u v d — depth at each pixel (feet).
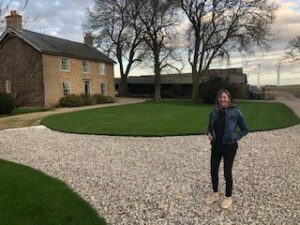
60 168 29.19
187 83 180.04
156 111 88.63
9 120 70.59
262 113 81.25
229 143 19.44
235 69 179.63
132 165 29.71
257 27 129.80
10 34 107.45
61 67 115.14
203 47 137.39
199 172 26.86
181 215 18.51
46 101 107.86
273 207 19.24
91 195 21.88
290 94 202.59
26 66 107.55
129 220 17.95
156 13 137.49
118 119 68.03
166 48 146.30
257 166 28.48
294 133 47.73
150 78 189.16
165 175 26.20
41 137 47.52
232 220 17.71
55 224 17.19
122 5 155.84
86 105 116.26
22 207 19.16
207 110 90.84
